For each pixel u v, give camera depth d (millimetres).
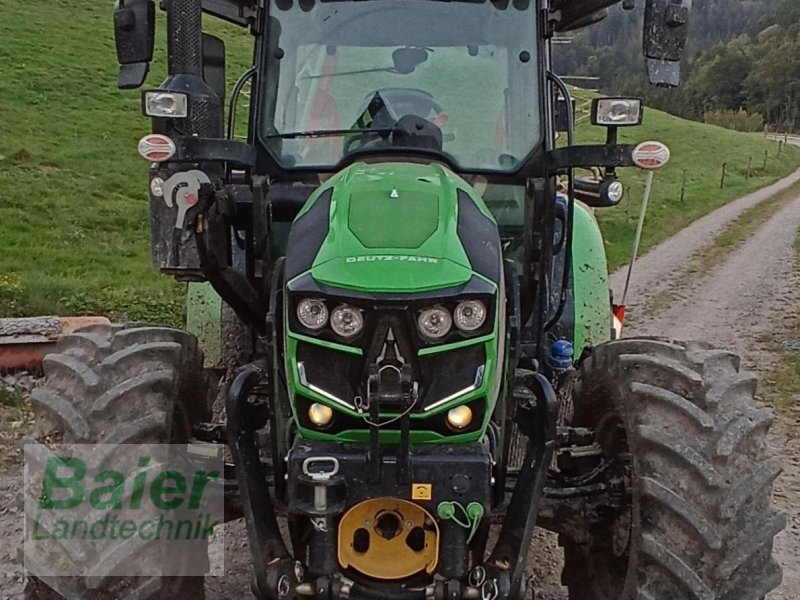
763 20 156250
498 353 3146
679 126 63812
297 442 3186
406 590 3146
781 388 9078
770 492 3412
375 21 4375
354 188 3336
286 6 4406
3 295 10414
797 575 5023
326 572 3141
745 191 40594
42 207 19891
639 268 17969
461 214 3266
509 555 3229
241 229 4125
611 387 3838
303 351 3072
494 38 4379
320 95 4320
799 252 20438
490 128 4293
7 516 5242
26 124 28594
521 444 4316
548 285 4266
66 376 3490
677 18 4102
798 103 115250
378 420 3004
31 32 41812
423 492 3078
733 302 14156
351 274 3000
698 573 3225
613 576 3836
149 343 3744
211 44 4410
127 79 4016
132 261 16031
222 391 5176
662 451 3365
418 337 2975
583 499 3766
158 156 3500
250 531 3256
